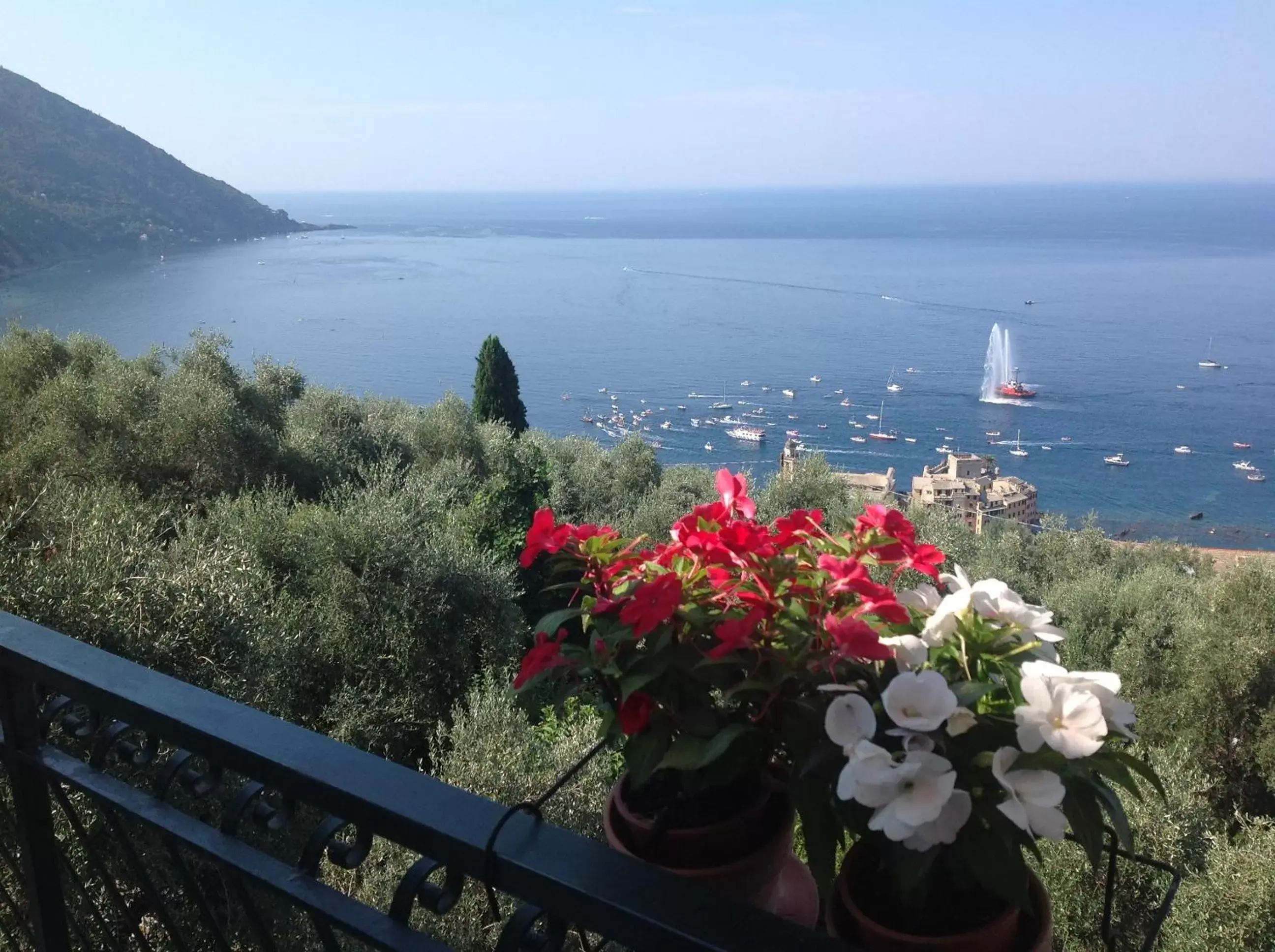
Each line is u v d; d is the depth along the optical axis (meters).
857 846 1.10
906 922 1.01
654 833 1.15
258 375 17.12
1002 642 1.03
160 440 11.07
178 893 4.30
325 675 8.42
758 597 1.04
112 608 5.58
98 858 1.49
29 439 10.30
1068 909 4.72
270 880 1.05
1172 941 5.70
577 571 1.33
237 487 11.16
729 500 1.30
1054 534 15.71
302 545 9.17
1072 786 0.92
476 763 6.28
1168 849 6.03
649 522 15.65
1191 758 9.21
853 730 0.90
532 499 13.88
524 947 0.91
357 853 1.03
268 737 1.11
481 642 9.77
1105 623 11.28
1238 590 9.71
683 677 1.09
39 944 1.60
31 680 1.41
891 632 1.09
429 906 0.95
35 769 1.42
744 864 1.13
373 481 12.01
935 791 0.84
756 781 1.22
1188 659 9.65
